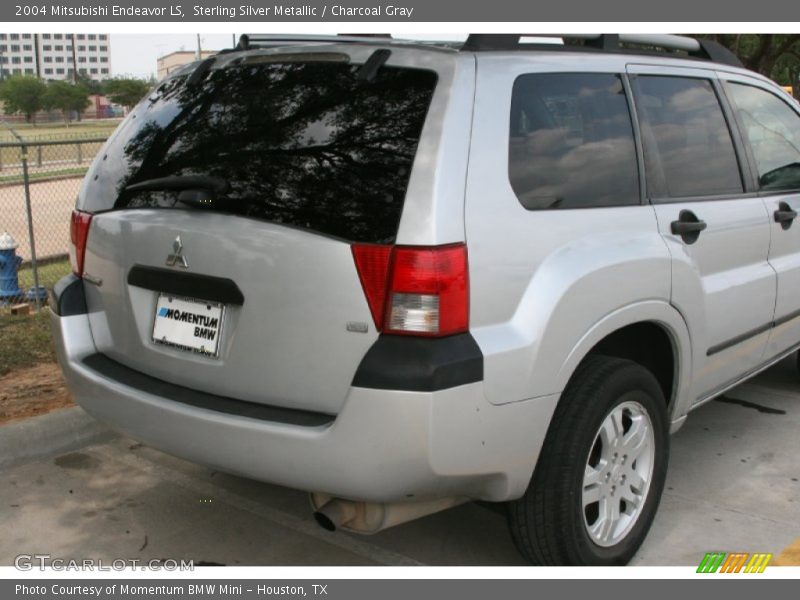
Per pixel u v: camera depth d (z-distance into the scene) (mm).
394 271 2586
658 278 3324
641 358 3680
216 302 2908
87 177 3514
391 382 2543
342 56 2951
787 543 3584
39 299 7309
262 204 2809
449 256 2609
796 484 4160
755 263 4164
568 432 2975
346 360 2641
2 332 6367
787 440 4707
